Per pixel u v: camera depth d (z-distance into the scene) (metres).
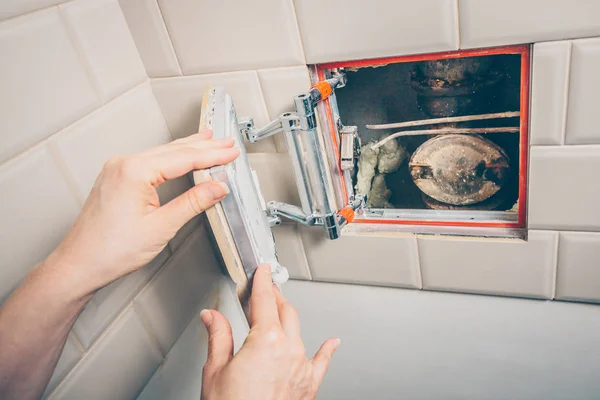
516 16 0.59
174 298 0.84
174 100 0.84
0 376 0.47
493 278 0.82
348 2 0.65
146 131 0.82
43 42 0.61
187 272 0.87
